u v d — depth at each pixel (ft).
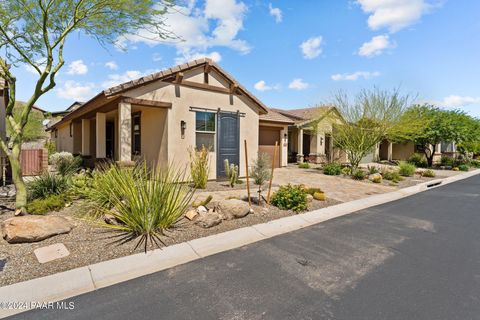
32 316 9.02
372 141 50.11
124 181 17.62
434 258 14.19
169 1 20.94
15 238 13.98
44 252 13.23
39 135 83.97
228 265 13.05
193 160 33.14
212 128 36.58
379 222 21.17
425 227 19.92
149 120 35.50
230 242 16.01
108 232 16.12
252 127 41.47
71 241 14.74
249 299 10.14
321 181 41.29
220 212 20.30
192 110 34.32
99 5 19.53
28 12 18.84
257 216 21.04
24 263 12.26
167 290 10.72
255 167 33.63
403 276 12.12
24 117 18.81
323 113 55.11
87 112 41.55
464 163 81.87
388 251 15.11
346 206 26.45
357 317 9.11
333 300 10.14
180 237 16.08
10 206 21.17
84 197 22.35
